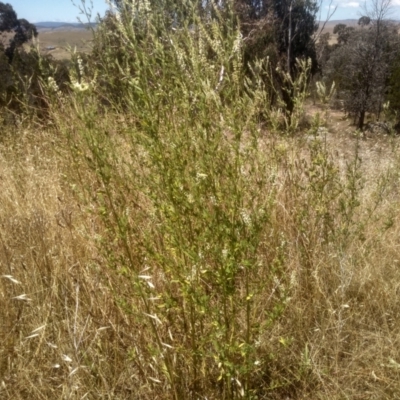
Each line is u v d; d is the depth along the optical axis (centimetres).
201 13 247
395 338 232
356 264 273
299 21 1576
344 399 205
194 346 192
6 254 246
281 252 218
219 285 184
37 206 299
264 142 279
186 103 195
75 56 238
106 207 203
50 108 323
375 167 358
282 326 238
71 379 195
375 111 1655
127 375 211
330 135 345
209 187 185
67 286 247
